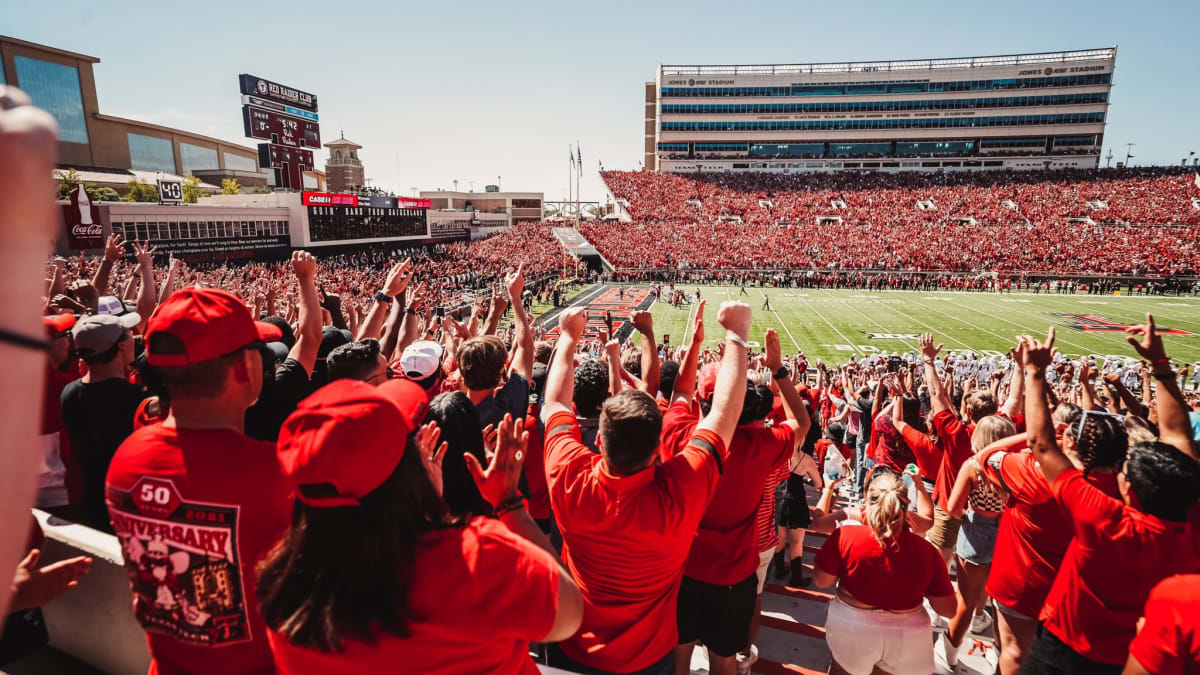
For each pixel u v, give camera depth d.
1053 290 46.81
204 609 1.80
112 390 2.74
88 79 51.53
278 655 1.56
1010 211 62.78
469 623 1.48
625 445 2.10
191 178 59.28
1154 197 60.22
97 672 2.56
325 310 6.05
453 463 2.53
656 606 2.41
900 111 78.81
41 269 0.87
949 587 3.27
